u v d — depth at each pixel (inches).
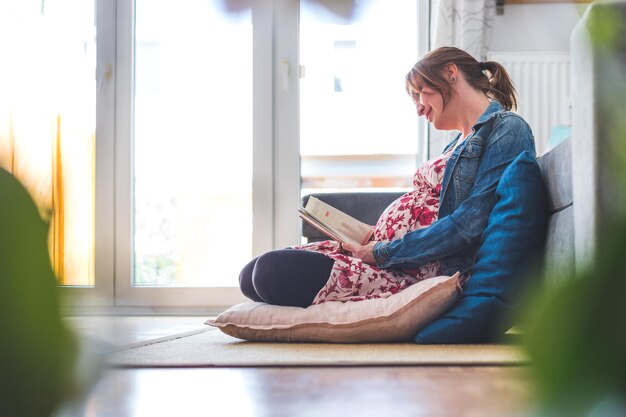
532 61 139.9
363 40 150.1
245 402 37.7
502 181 74.7
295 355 61.3
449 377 46.8
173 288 149.4
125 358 59.4
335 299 77.2
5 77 152.5
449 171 78.3
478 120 80.3
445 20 138.6
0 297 5.4
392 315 71.6
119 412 34.4
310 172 150.9
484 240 73.9
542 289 5.6
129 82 152.0
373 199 112.3
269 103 149.7
